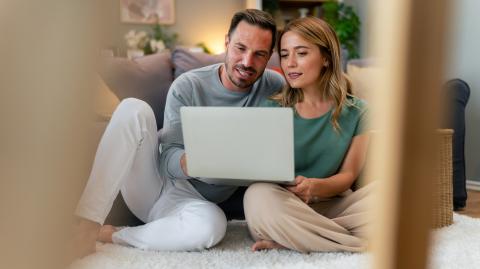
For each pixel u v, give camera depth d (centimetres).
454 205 213
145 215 150
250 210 129
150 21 386
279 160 118
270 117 114
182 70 198
